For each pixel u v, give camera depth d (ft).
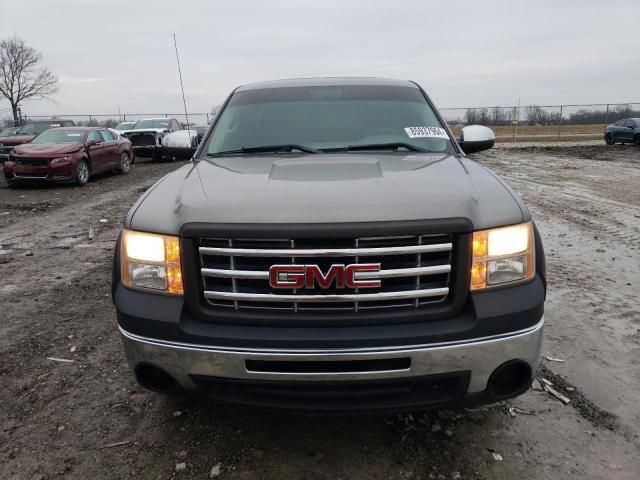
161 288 6.96
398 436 8.22
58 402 9.33
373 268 6.40
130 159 51.70
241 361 6.59
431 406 6.89
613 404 9.05
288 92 11.91
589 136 110.63
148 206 7.47
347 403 6.82
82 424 8.66
